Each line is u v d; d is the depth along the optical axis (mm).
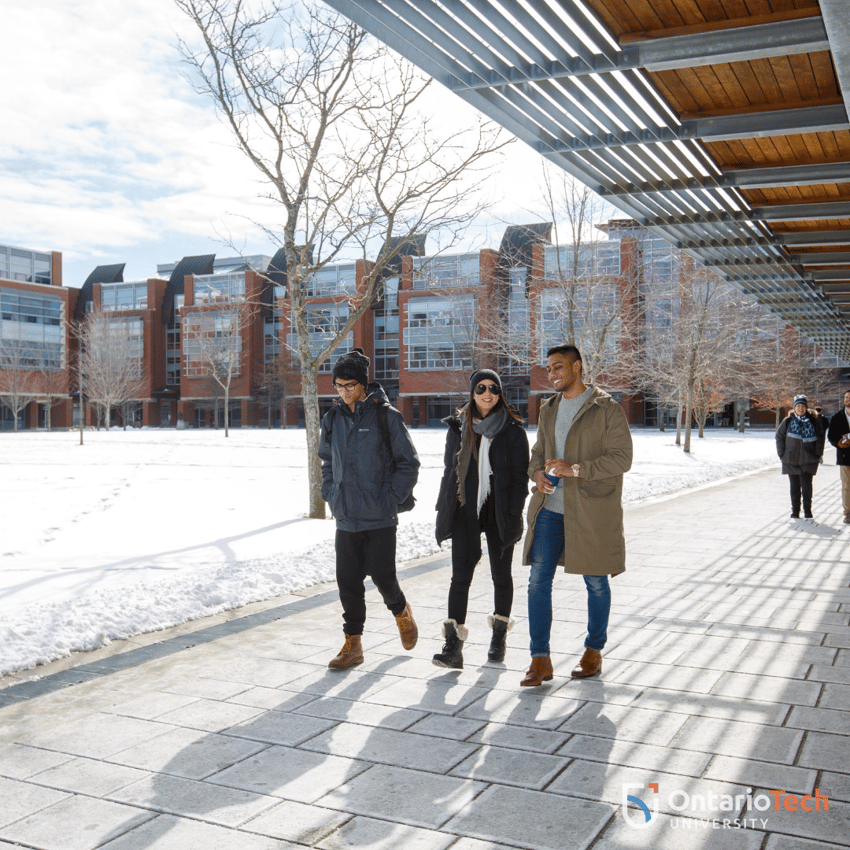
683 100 6074
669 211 8711
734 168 7551
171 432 64188
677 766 3275
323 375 83312
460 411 4812
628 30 5012
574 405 4445
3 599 6602
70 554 8898
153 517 12125
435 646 5141
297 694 4230
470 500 4660
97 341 71812
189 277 88188
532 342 19578
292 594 6855
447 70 5320
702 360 30688
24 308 84688
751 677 4434
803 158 7270
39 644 5066
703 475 19219
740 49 4871
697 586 6852
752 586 6852
